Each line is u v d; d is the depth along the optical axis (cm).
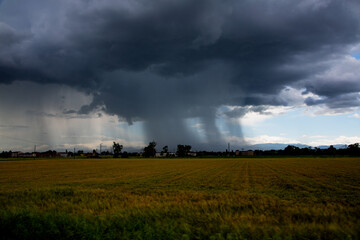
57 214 1069
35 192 1997
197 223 953
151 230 830
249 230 822
